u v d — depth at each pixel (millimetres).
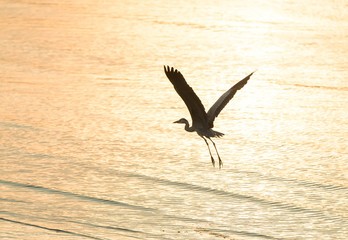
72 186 20078
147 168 21625
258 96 30297
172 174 21109
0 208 18391
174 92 31188
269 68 34688
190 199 19188
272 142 24156
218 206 18672
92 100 29562
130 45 39531
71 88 31266
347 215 18062
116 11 49719
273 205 18719
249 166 21797
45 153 22906
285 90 31109
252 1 53906
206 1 54031
